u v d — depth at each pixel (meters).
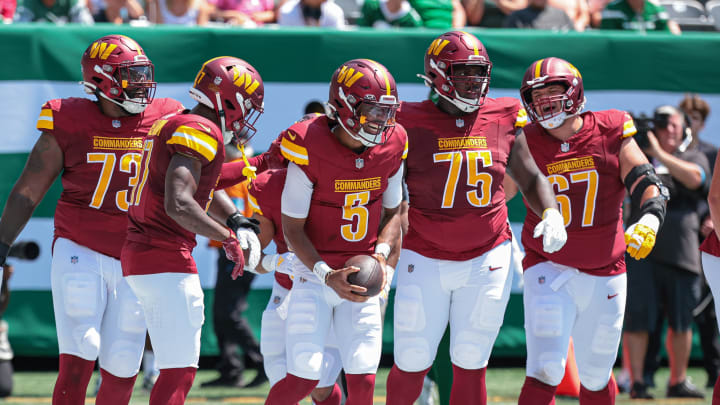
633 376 25.14
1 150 26.59
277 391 15.46
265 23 32.22
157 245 14.82
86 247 16.53
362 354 15.34
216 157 14.59
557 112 16.58
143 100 16.50
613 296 16.98
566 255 16.89
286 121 27.53
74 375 16.17
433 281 16.45
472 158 16.28
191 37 27.22
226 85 14.94
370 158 15.19
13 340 26.50
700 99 27.53
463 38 16.14
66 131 16.41
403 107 16.58
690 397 25.27
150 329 15.05
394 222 16.08
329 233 15.50
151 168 14.75
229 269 25.42
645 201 16.80
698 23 34.78
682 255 24.95
